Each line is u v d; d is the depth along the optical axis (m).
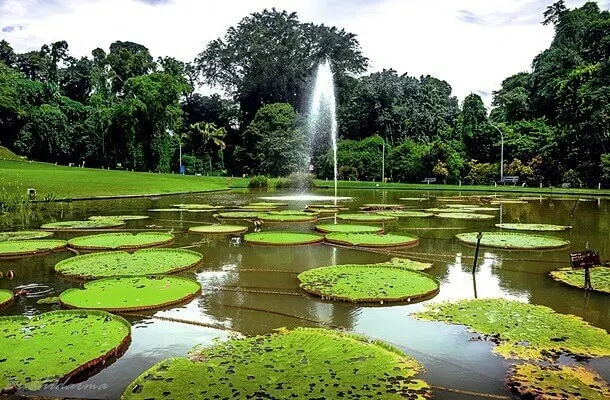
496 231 12.18
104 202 21.89
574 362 4.15
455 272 7.63
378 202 22.56
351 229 12.09
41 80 61.28
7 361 4.09
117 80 58.72
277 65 57.47
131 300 5.88
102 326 4.91
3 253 8.82
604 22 37.53
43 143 50.34
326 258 8.70
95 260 8.20
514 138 43.50
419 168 44.66
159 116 50.81
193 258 8.38
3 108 45.56
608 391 3.63
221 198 25.19
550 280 7.08
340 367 3.91
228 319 5.36
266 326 5.12
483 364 4.16
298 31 60.59
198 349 4.42
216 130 57.25
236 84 61.84
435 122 55.09
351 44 60.12
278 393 3.46
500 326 5.01
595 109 32.56
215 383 3.63
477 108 46.44
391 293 6.14
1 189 21.73
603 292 6.39
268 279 7.15
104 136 51.09
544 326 5.00
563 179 35.31
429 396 3.48
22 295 6.35
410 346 4.56
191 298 6.16
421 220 14.68
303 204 21.25
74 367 3.98
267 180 37.03
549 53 51.09
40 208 18.67
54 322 5.02
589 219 14.96
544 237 10.81
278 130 50.25
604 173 32.75
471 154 45.62
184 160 55.00
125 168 51.16
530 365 4.08
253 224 13.67
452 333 4.87
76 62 67.19
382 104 55.00
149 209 18.39
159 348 4.54
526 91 53.38
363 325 5.14
